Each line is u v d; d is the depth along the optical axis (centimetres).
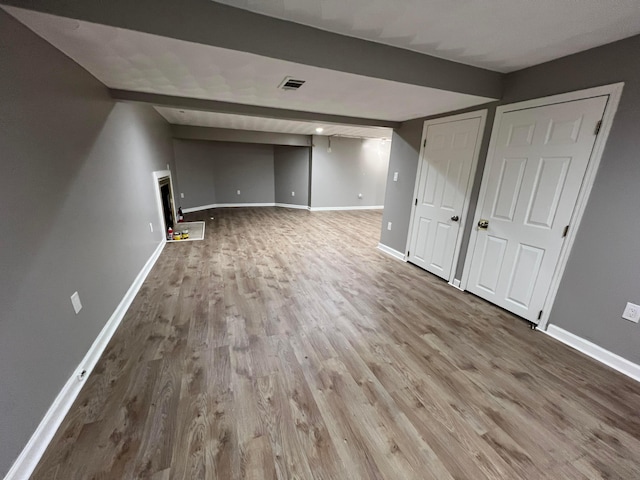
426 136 350
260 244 471
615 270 188
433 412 154
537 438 140
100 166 222
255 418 146
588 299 204
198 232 538
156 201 432
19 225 125
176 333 218
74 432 135
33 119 139
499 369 189
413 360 196
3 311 113
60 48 161
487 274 283
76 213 177
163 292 289
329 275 347
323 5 150
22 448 117
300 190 837
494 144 264
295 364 188
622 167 181
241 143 812
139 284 301
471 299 291
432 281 336
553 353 207
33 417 125
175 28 145
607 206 190
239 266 368
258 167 845
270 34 165
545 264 229
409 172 387
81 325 174
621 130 179
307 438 136
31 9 121
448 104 279
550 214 223
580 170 202
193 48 159
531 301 243
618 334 189
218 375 175
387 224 443
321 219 697
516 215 250
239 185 841
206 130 643
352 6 151
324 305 271
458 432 142
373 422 146
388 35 183
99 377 171
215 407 152
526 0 140
